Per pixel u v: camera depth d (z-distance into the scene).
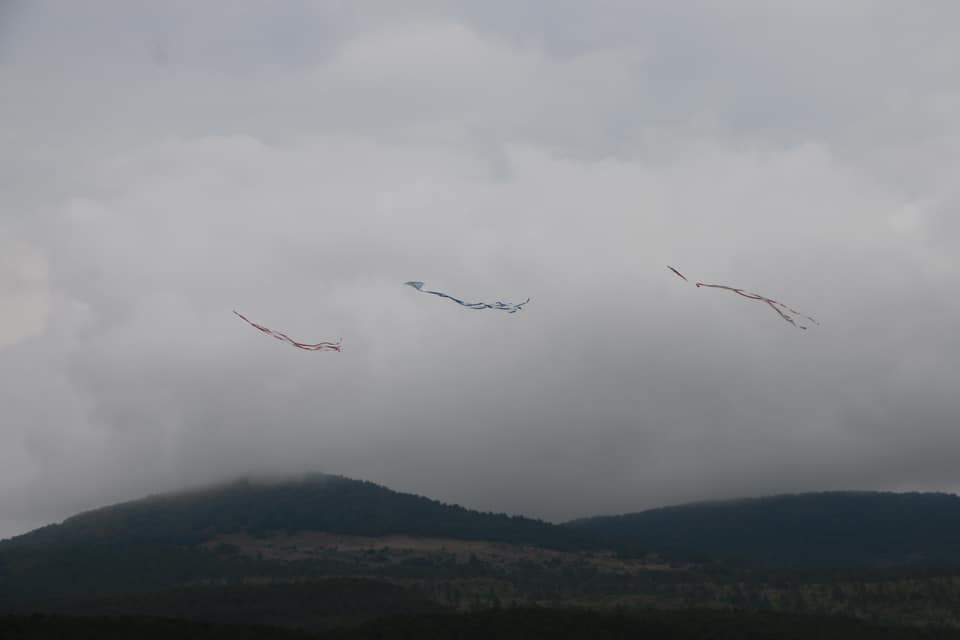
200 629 174.12
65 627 165.88
